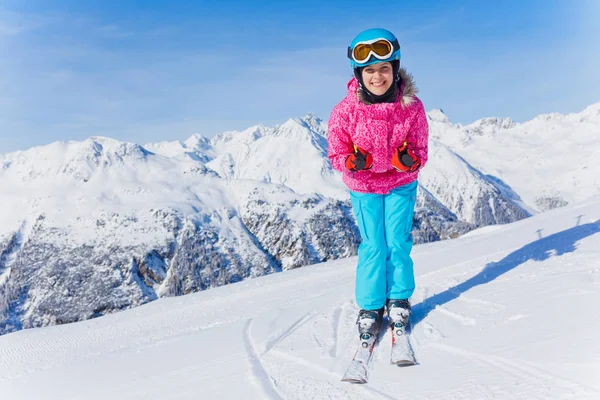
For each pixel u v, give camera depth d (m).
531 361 2.25
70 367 5.25
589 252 4.37
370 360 2.98
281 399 2.65
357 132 3.24
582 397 1.82
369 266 3.43
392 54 3.00
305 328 4.03
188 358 4.07
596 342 2.22
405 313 3.33
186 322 9.23
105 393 3.64
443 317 3.46
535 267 4.36
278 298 8.12
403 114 3.18
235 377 3.18
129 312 16.64
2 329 118.19
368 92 3.17
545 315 2.84
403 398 2.31
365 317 3.37
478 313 3.33
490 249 7.42
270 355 3.51
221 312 8.98
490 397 2.05
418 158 3.13
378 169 3.35
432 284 4.74
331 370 2.93
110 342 10.73
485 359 2.48
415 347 3.02
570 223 8.23
